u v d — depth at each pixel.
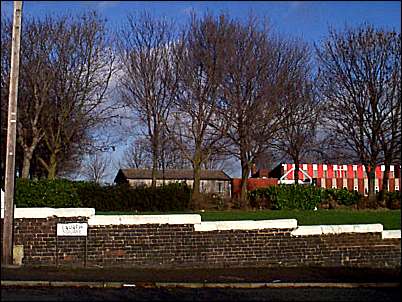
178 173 58.81
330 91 36.41
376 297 14.02
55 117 36.34
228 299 13.46
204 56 34.09
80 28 35.91
